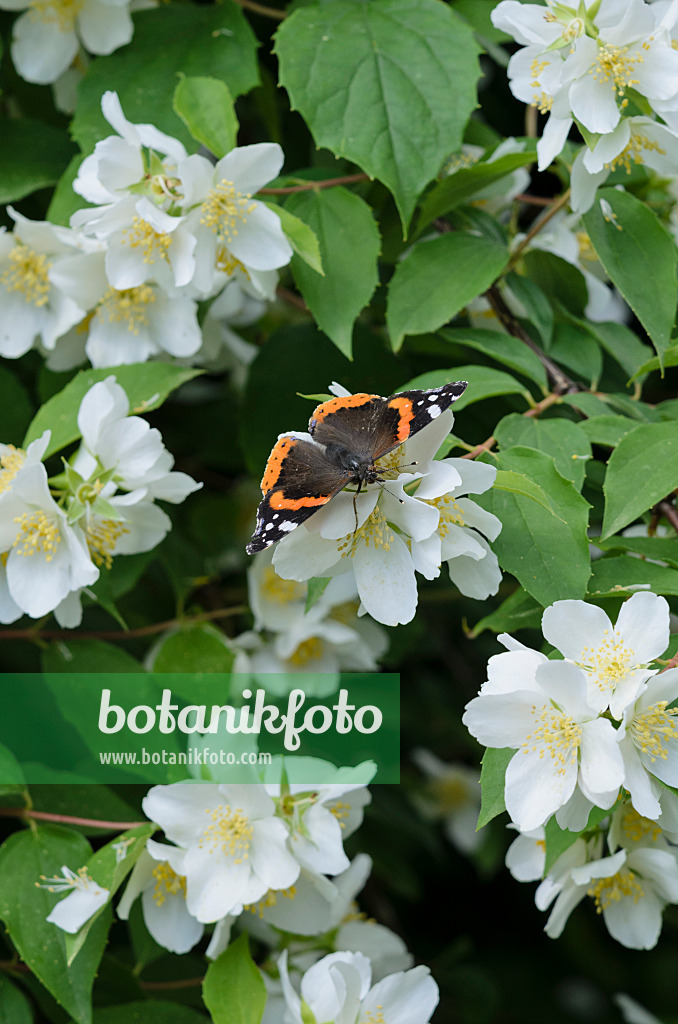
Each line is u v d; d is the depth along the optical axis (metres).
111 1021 0.80
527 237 0.84
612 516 0.76
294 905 0.81
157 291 0.84
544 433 0.78
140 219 0.80
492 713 0.73
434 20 0.82
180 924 0.80
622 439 0.77
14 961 0.82
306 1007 0.79
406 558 0.74
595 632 0.73
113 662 0.84
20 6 0.87
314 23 0.82
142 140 0.80
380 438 0.73
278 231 0.80
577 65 0.78
